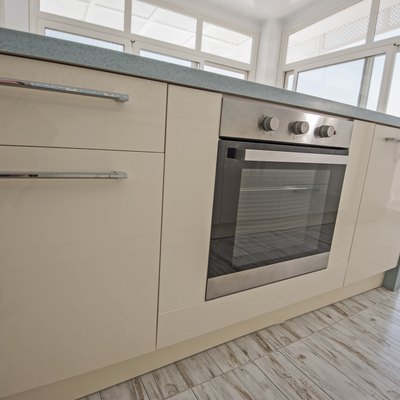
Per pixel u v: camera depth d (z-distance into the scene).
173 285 0.80
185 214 0.77
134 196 0.68
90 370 0.72
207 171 0.78
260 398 0.83
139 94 0.63
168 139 0.70
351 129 1.08
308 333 1.14
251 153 0.81
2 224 0.55
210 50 3.96
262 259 0.99
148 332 0.78
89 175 0.59
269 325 1.17
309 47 3.68
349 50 3.05
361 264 1.33
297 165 0.98
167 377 0.88
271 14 3.92
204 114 0.74
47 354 0.65
